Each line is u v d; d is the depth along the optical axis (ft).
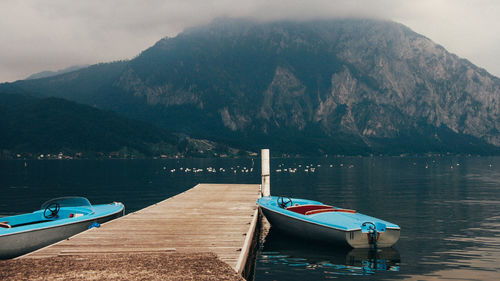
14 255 48.62
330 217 59.82
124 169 398.01
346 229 53.57
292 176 278.87
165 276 30.96
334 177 266.36
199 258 36.78
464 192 157.07
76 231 55.88
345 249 57.93
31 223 58.29
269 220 74.23
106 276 30.81
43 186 194.29
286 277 46.80
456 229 76.89
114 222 57.41
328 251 58.70
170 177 270.46
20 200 135.33
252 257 55.01
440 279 45.68
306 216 61.57
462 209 106.52
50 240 52.13
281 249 60.54
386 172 339.16
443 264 51.85
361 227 54.54
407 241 65.67
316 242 61.31
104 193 157.28
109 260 35.83
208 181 228.02
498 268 49.93
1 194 155.22
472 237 69.10
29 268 33.09
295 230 65.00
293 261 53.62
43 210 60.64
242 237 47.29
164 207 72.95
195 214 64.85
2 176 281.95
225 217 61.82
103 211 65.00
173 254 38.47
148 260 35.91
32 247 50.08
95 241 44.80
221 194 94.22
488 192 157.07
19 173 323.37
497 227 79.00
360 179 244.42
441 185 194.90
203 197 88.38
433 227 79.10
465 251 58.75
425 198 135.23
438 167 456.45
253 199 84.79
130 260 35.91
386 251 58.65
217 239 46.19
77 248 41.29
